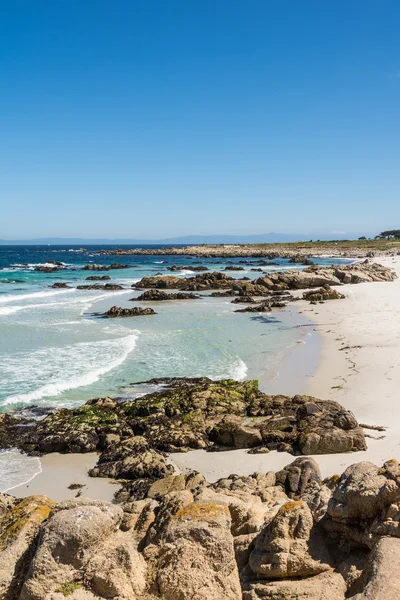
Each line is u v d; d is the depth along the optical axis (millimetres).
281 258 135625
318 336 33312
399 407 18688
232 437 16562
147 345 30531
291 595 6371
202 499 8648
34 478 14602
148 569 6469
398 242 177750
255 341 32000
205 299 55844
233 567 6539
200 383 22391
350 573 6543
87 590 5898
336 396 20625
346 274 68688
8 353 27609
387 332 33062
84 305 47594
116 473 14688
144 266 107688
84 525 6109
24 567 6160
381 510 6902
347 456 14906
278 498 10359
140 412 18953
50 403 20281
